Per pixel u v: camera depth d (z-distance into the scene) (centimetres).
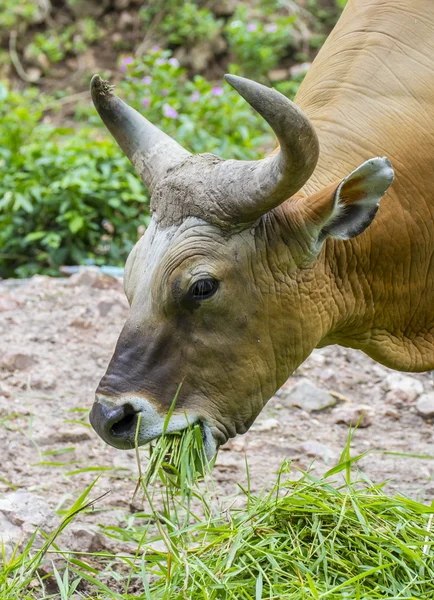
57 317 1703
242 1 3541
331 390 1551
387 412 1476
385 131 998
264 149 2683
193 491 945
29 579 926
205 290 888
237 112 2500
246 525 962
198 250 888
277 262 915
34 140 2344
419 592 895
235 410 927
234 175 889
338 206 899
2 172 2114
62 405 1452
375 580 903
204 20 3403
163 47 3456
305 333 947
